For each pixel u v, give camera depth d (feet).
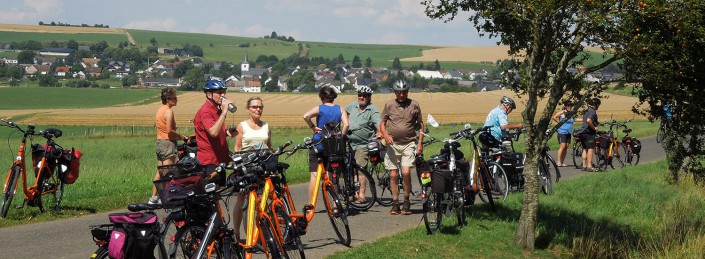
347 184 37.11
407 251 29.43
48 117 287.69
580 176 55.72
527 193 32.12
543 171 46.09
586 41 28.30
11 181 35.58
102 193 45.19
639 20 26.12
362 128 39.81
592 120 62.03
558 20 27.94
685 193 49.11
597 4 25.54
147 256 20.08
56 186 37.76
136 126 250.16
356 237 32.22
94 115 294.25
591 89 29.58
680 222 39.55
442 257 29.04
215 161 27.14
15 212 36.52
